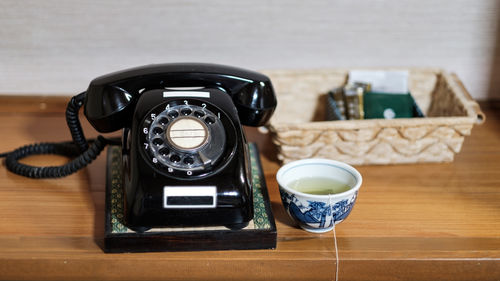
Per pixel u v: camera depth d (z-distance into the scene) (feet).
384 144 3.54
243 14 4.01
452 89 3.78
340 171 3.22
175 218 3.00
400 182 3.54
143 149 3.04
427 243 3.14
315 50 4.13
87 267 3.04
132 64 4.13
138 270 3.05
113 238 3.02
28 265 3.03
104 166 3.64
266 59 4.15
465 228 3.23
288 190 3.05
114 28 4.03
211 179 3.00
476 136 3.96
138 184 2.98
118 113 3.21
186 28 4.04
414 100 3.84
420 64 4.20
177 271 3.06
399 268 3.09
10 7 3.94
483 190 3.50
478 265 3.09
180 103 3.16
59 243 3.10
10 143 3.78
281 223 3.25
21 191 3.42
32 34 4.02
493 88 4.29
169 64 3.28
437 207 3.37
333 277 3.10
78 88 4.20
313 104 4.02
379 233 3.20
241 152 3.08
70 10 3.97
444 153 3.63
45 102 4.17
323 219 3.07
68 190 3.44
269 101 3.32
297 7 4.00
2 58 4.08
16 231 3.16
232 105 3.20
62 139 3.83
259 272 3.08
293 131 3.43
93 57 4.11
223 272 3.07
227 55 4.13
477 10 4.04
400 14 4.04
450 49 4.16
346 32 4.09
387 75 3.90
